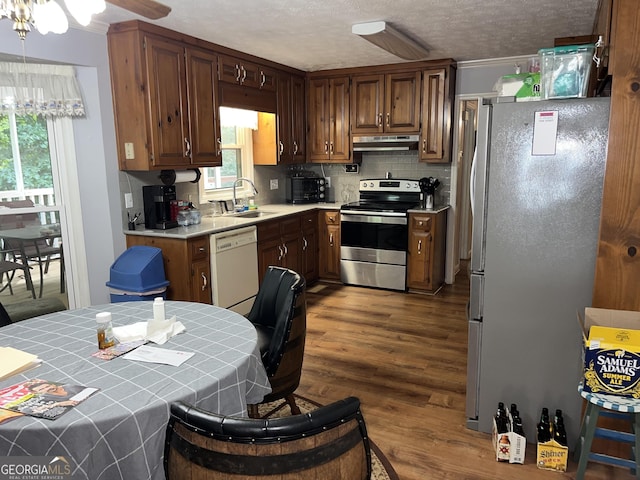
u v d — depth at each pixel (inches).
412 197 204.2
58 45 118.0
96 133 131.4
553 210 85.6
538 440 85.1
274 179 214.7
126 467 51.3
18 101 116.3
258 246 166.1
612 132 77.6
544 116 83.4
